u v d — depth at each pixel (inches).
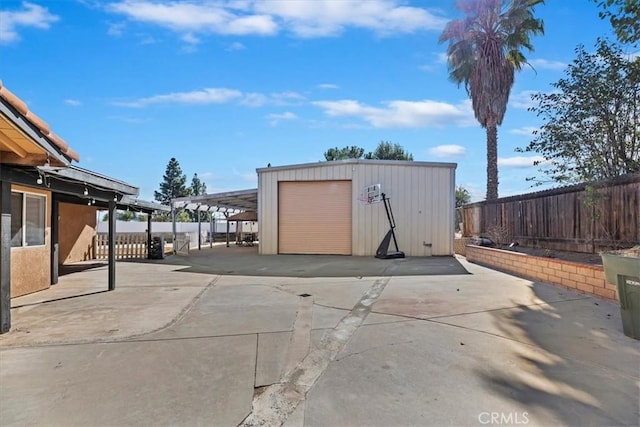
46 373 133.0
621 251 231.1
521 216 422.6
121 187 306.7
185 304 245.4
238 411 106.0
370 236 557.6
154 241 584.7
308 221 576.7
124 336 175.3
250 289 297.7
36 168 200.7
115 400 112.5
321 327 186.5
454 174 560.7
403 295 255.6
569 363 133.6
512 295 245.0
